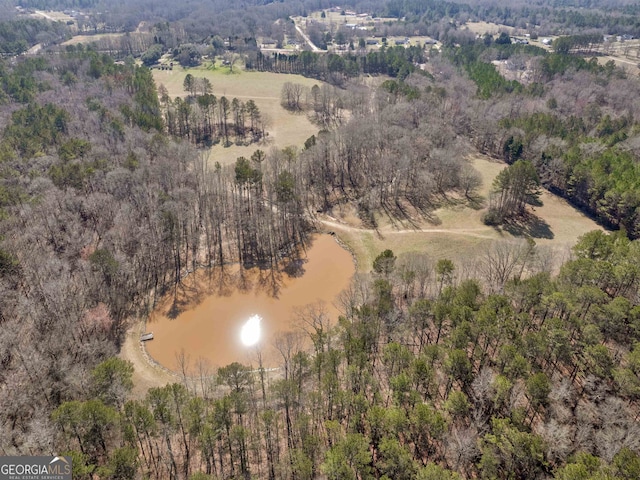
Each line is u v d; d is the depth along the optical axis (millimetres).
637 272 74438
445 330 76062
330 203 136000
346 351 67500
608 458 51688
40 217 103500
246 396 62094
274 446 62312
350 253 114812
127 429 52688
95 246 103312
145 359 82812
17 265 87500
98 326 84688
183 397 58719
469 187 138875
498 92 185500
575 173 127125
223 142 182500
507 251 91562
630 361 60438
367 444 53375
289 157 134000
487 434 54938
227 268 108750
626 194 111688
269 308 96562
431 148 149375
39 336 75000
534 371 65438
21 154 131750
